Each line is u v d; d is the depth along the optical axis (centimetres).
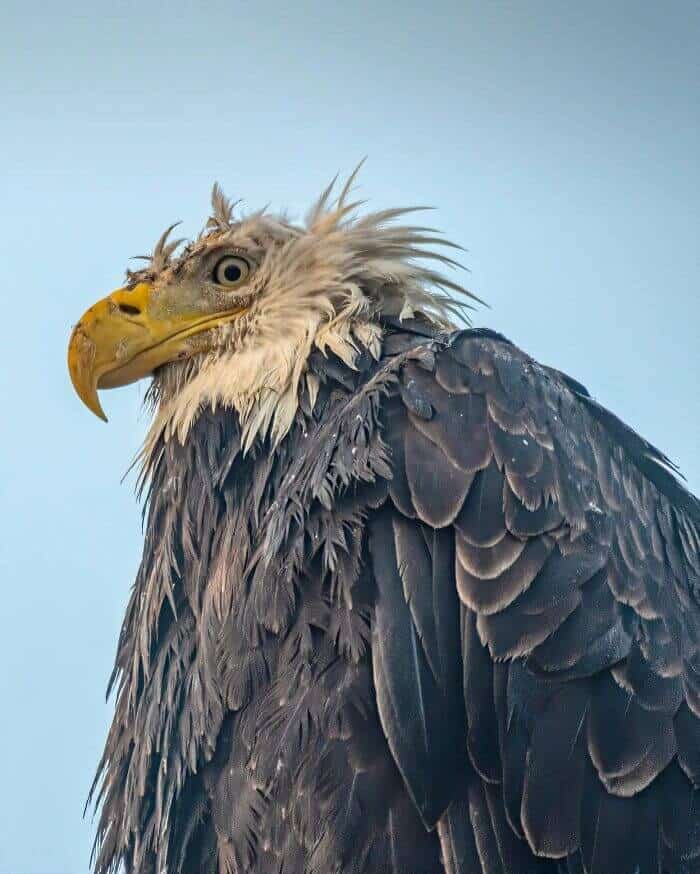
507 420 1102
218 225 1360
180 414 1250
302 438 1180
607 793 1033
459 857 1023
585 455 1123
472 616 1048
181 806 1120
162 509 1259
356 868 1027
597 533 1079
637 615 1069
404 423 1109
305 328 1227
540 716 1037
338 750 1038
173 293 1297
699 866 1035
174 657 1180
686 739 1052
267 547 1105
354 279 1263
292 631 1080
